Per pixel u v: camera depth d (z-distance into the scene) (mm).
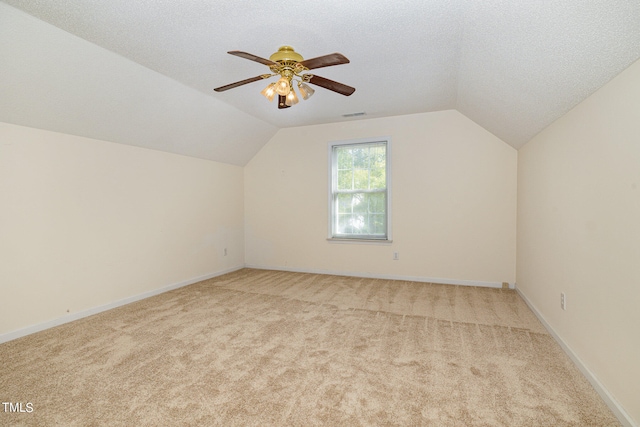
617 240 1679
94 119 3010
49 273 2871
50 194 2873
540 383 1961
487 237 4148
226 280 4648
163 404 1774
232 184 5281
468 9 1867
